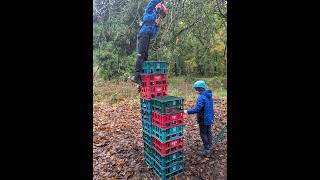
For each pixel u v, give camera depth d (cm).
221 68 1023
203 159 346
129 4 737
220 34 823
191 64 981
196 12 575
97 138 436
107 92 847
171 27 574
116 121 554
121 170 324
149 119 313
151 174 315
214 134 445
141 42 319
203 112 340
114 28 778
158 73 309
